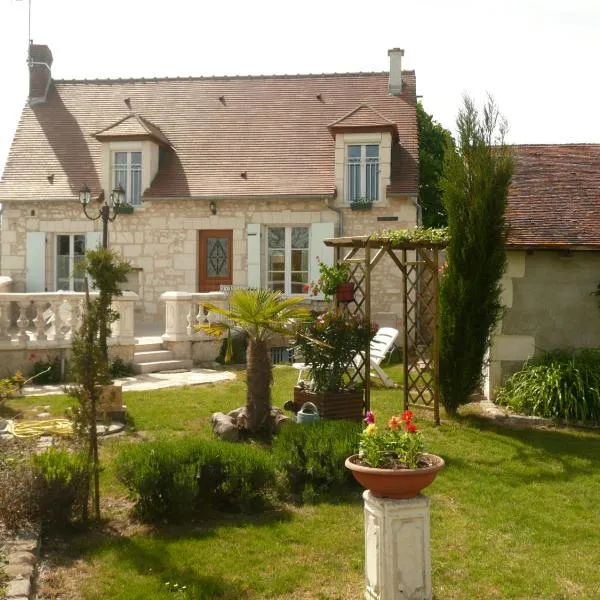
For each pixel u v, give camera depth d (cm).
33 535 493
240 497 570
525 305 988
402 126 1792
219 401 955
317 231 1655
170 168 1762
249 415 793
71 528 529
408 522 408
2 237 1755
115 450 715
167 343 1299
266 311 770
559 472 680
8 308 1121
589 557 489
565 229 977
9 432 769
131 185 1738
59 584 441
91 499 574
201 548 497
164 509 548
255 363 796
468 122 895
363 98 1889
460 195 886
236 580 450
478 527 542
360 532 529
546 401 891
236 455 581
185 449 576
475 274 881
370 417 465
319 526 541
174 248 1708
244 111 1897
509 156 895
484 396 1034
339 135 1644
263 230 1695
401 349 1485
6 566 436
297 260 1695
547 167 1148
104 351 560
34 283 1739
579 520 558
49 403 931
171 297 1299
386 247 882
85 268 553
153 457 555
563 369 923
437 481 652
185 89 1977
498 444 782
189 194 1686
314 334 849
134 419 847
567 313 984
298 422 777
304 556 488
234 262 1691
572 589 443
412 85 1914
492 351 991
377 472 403
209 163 1766
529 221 1000
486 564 476
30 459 555
